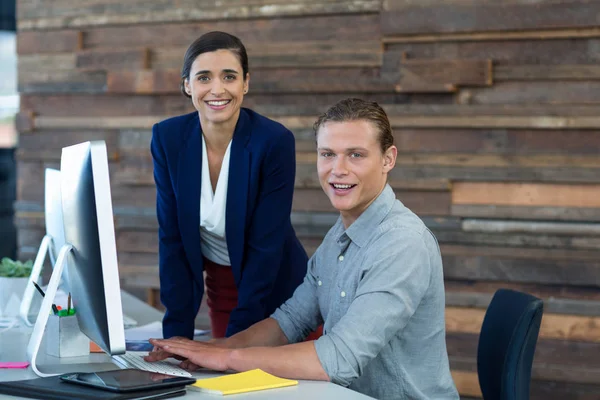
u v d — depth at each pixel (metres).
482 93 3.61
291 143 2.47
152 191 4.11
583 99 3.48
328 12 3.75
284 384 1.68
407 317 1.83
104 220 1.57
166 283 2.51
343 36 3.76
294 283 2.72
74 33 4.16
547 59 3.52
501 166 3.58
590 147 3.49
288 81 3.82
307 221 3.82
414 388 1.89
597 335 3.50
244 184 2.42
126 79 4.04
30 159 4.31
